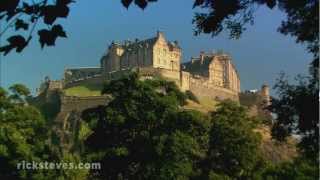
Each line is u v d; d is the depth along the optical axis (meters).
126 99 80.19
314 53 34.62
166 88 84.00
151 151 77.50
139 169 77.94
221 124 88.19
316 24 32.03
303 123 38.28
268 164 92.62
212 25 23.64
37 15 18.42
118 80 81.75
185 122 79.81
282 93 40.06
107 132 79.81
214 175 82.19
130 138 79.38
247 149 87.88
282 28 34.22
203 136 83.81
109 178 78.81
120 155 77.25
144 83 81.00
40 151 87.44
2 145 84.19
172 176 76.38
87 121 82.75
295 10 31.59
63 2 18.36
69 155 86.88
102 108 81.88
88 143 81.38
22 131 87.50
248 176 88.88
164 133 79.19
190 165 77.62
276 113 40.38
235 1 23.28
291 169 90.38
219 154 87.56
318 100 37.94
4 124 86.94
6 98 89.69
